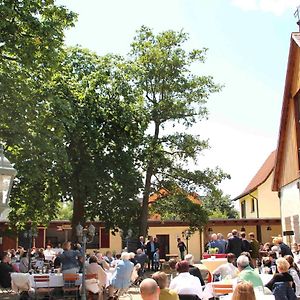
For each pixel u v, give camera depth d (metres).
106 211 26.50
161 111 28.45
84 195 25.61
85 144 26.19
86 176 25.45
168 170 28.78
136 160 28.22
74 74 27.36
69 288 13.77
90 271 13.80
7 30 16.00
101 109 27.03
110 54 28.30
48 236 37.09
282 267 9.04
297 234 19.42
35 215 24.17
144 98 29.03
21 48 16.33
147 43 28.83
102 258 17.64
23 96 17.50
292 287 9.26
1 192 5.16
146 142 27.73
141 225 27.88
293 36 18.48
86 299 13.89
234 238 15.50
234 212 60.62
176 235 37.47
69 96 25.73
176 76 28.67
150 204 29.52
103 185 26.06
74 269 14.04
